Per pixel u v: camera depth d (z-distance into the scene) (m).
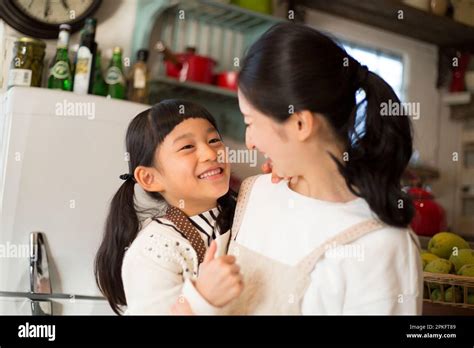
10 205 1.29
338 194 0.77
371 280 0.70
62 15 1.80
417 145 2.30
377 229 0.72
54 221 1.31
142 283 0.80
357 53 2.34
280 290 0.76
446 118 2.47
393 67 2.43
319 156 0.75
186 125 0.87
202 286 0.71
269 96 0.72
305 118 0.72
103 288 0.99
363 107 0.75
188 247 0.82
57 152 1.33
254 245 0.80
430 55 2.50
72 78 1.70
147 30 1.88
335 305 0.72
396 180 0.74
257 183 0.88
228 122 2.16
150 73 1.91
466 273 0.97
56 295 1.29
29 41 1.64
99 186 1.35
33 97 1.33
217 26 2.16
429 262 1.04
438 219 1.58
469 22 2.33
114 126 1.38
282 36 0.74
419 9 2.19
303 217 0.78
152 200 0.96
